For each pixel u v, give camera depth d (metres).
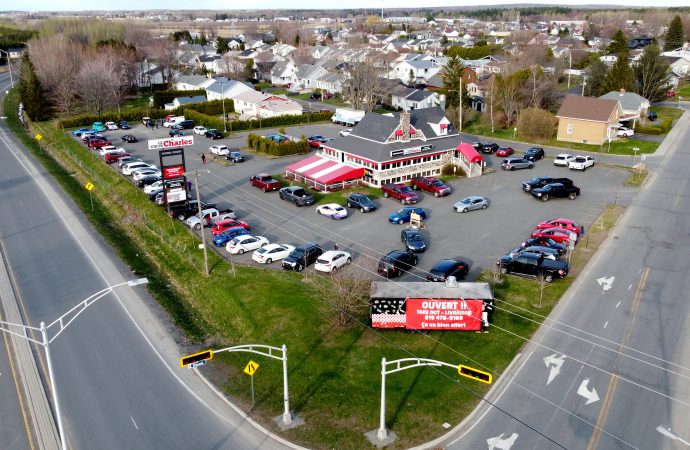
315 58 177.00
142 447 26.67
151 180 66.44
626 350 32.75
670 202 58.00
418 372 31.58
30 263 47.81
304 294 40.09
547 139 87.94
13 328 37.28
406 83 143.12
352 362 32.78
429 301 34.91
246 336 36.47
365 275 41.75
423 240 48.50
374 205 57.31
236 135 95.69
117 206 64.12
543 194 59.22
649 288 39.88
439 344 34.12
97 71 114.12
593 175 68.50
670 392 29.20
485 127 97.62
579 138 84.81
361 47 185.38
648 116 98.94
